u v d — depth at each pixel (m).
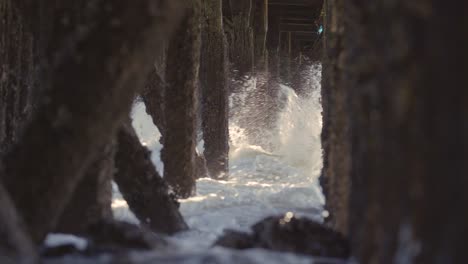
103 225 9.57
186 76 28.36
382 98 6.81
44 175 8.65
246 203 26.17
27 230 8.63
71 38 8.62
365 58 7.42
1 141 22.38
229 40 64.69
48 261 8.23
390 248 6.61
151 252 8.33
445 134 5.82
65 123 8.48
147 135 47.53
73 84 8.43
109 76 8.32
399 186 6.43
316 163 52.00
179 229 18.56
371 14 7.18
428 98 5.97
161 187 18.39
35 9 15.04
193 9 28.27
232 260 7.92
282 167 46.00
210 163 40.78
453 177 5.75
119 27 8.30
